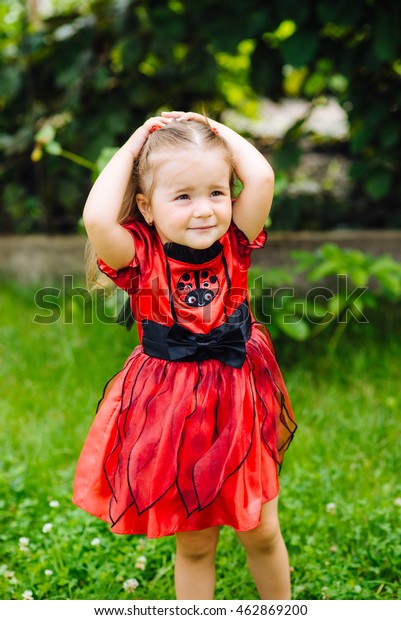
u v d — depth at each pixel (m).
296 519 2.28
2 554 2.21
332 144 5.29
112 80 4.52
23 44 4.61
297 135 4.42
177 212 1.64
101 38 4.47
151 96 4.59
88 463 1.81
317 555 2.16
